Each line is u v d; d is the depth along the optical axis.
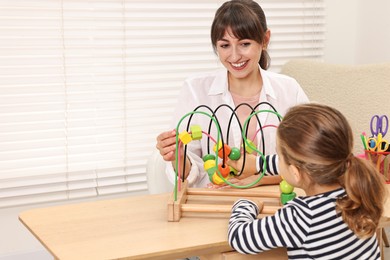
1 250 2.42
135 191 2.56
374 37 2.66
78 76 2.38
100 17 2.37
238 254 1.37
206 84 2.01
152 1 2.44
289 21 2.69
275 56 2.70
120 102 2.46
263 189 1.72
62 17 2.33
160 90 2.51
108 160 2.47
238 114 1.96
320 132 1.25
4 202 2.36
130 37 2.43
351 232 1.26
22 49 2.29
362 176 1.23
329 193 1.26
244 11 1.76
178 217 1.46
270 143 1.97
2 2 2.24
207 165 1.62
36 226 1.44
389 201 1.57
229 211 1.48
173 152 1.62
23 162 2.34
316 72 2.42
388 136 2.11
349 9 2.77
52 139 2.37
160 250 1.29
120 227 1.43
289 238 1.26
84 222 1.46
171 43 2.49
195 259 1.98
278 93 2.00
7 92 2.29
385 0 2.57
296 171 1.30
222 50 1.81
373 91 2.19
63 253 1.28
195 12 2.52
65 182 2.43
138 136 2.50
